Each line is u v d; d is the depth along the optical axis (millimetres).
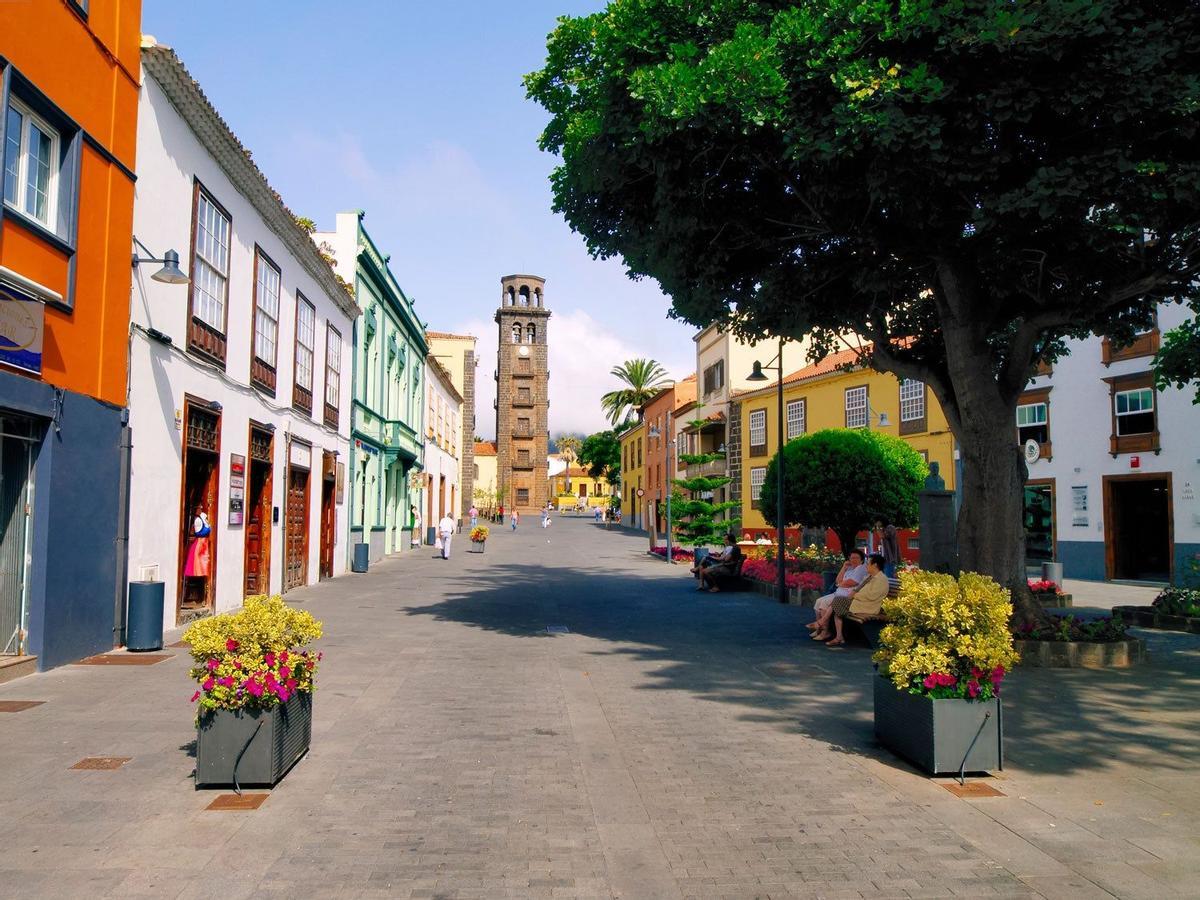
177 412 11336
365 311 24766
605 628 12805
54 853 4219
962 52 7840
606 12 9961
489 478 98250
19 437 8227
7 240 7613
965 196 8672
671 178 9570
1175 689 8297
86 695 7531
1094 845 4504
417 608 15062
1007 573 10461
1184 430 22672
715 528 28984
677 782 5512
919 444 30469
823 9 8430
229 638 5219
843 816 4922
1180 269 9469
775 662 9938
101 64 9188
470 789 5301
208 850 4289
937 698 5629
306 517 18812
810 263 10547
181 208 11367
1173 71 7789
